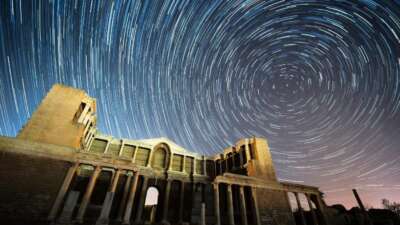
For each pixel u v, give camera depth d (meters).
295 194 25.91
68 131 20.47
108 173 25.09
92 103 25.47
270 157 27.91
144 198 25.89
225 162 32.53
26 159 16.92
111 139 29.73
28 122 19.48
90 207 20.66
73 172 17.66
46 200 15.89
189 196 29.20
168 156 31.98
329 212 26.91
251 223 23.33
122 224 17.27
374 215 30.61
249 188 25.08
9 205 14.95
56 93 22.33
